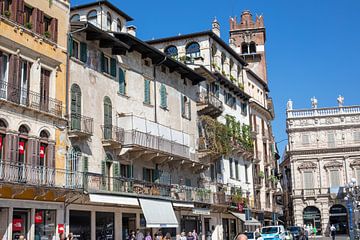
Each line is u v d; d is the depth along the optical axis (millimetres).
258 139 62188
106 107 32000
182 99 42312
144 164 35438
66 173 26703
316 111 80125
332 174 78312
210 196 42688
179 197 37688
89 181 28562
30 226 25031
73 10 39750
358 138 78000
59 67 28109
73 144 28547
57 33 28312
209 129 44938
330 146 78750
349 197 51938
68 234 26031
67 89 28422
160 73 39312
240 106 56125
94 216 29750
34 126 25672
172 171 39281
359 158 77312
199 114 45344
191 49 49219
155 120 37688
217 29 54000
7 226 23812
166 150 36156
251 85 61500
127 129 32844
